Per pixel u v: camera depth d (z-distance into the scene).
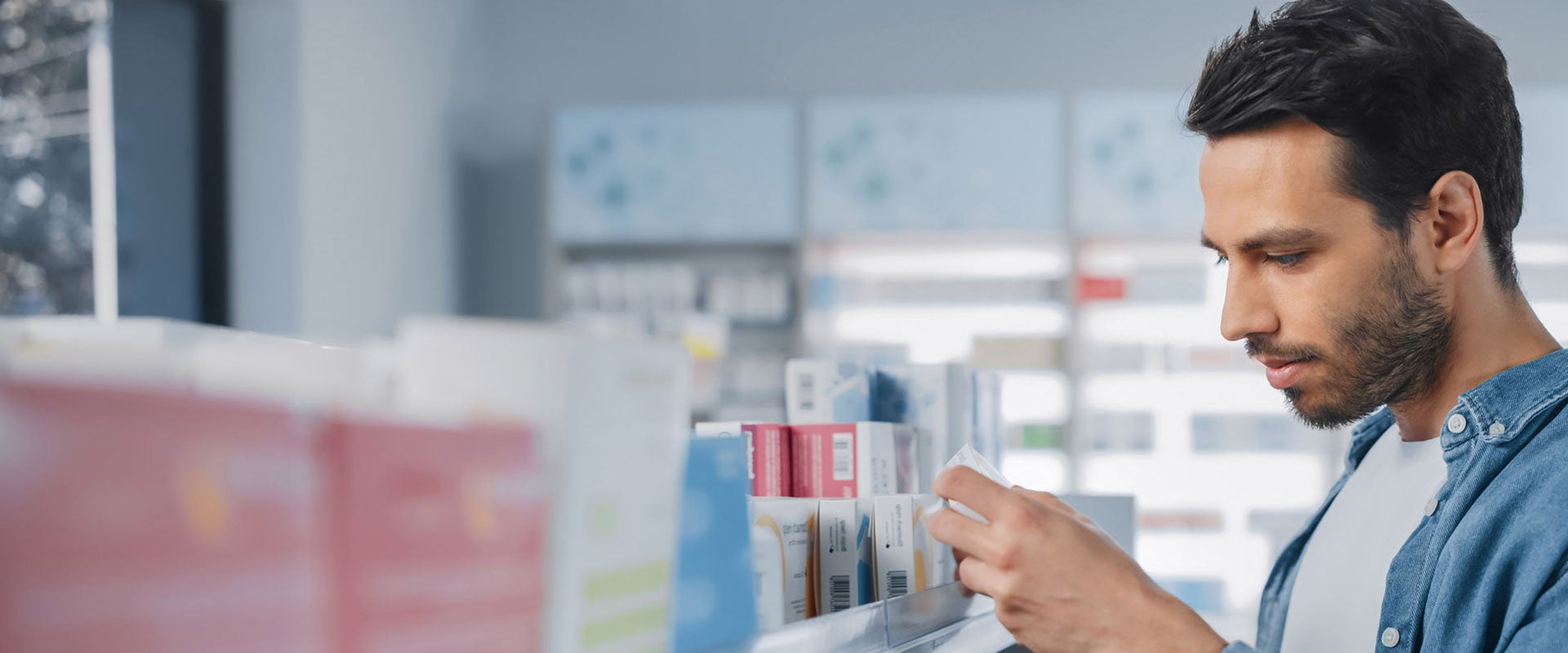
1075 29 6.12
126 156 4.55
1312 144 0.96
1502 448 0.98
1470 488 0.98
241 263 4.91
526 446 0.46
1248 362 5.55
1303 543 1.33
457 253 6.47
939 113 5.60
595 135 5.82
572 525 0.48
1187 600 5.49
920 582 1.02
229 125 4.94
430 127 6.18
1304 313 0.99
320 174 5.11
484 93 6.56
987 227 5.53
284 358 0.52
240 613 0.35
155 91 4.68
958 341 5.73
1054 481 5.58
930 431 1.35
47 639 0.30
